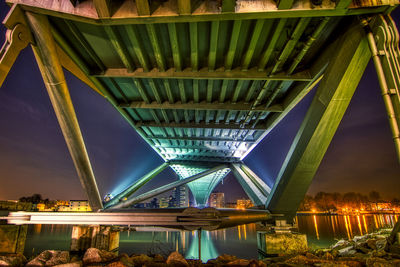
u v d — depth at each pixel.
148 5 8.20
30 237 37.31
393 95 7.87
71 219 7.93
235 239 32.47
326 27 10.02
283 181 15.70
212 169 33.19
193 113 20.17
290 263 8.68
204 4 8.36
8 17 8.22
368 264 7.09
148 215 7.59
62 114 10.73
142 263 8.47
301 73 12.40
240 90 15.91
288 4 8.06
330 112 11.26
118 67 12.81
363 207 182.38
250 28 10.09
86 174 13.05
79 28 10.05
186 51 11.65
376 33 8.47
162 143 29.28
